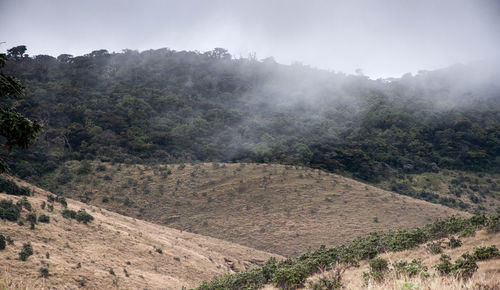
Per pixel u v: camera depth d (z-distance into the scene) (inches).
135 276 1546.5
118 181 4384.8
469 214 3764.8
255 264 2532.0
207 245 2706.7
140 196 4079.7
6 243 1327.5
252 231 3353.8
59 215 1918.1
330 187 4232.3
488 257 601.6
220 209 3809.1
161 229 2861.7
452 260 742.5
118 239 1941.4
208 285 1288.1
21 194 2055.9
